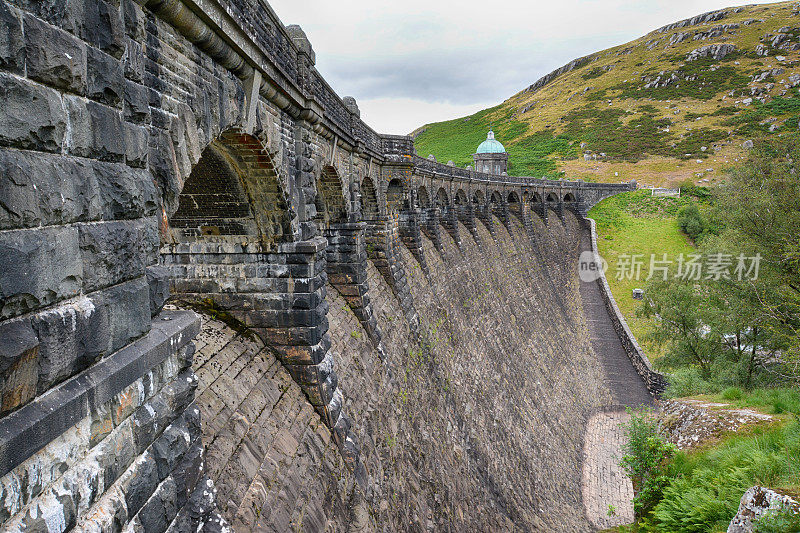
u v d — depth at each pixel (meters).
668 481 17.08
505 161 74.88
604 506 31.14
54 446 3.41
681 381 32.88
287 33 10.47
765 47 128.25
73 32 3.72
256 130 9.50
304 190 12.56
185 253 12.49
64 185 3.60
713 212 35.81
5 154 3.06
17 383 3.08
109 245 4.19
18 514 3.08
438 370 25.02
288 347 12.68
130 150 4.64
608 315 59.50
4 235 3.05
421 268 29.30
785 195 25.59
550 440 33.75
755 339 28.88
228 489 8.80
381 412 17.05
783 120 94.38
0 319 3.01
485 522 20.67
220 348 11.28
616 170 95.88
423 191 33.03
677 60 141.75
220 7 6.94
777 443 14.11
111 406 4.10
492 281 42.22
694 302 36.84
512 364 36.22
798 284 25.33
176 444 5.15
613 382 47.75
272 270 12.27
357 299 18.91
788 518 9.34
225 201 11.58
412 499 16.27
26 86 3.23
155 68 6.04
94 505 3.82
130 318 4.49
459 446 22.59
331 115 14.39
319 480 11.73
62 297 3.59
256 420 10.76
